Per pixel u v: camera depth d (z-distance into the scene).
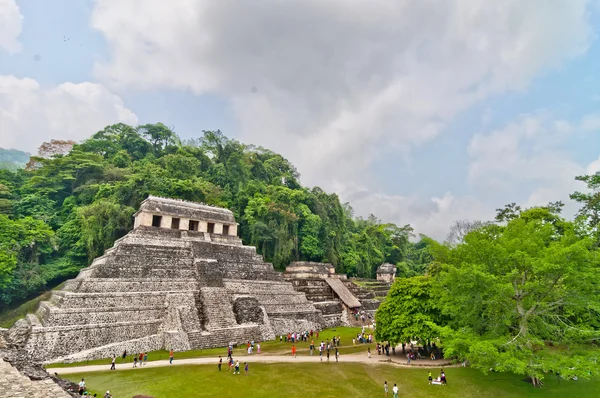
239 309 36.97
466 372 25.11
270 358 28.70
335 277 60.56
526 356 19.80
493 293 21.19
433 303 27.78
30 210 49.97
